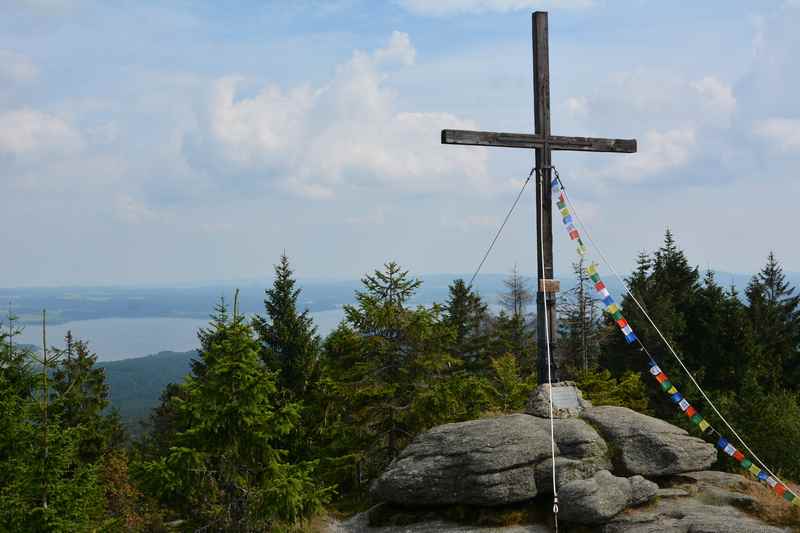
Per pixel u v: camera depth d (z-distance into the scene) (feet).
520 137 64.49
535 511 55.31
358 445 73.41
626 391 106.01
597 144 66.90
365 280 75.77
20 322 61.41
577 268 150.20
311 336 115.75
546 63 65.67
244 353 48.29
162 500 47.98
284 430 49.14
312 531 57.41
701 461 57.72
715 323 158.51
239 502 48.75
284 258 119.85
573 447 56.90
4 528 51.21
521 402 95.09
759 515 54.54
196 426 47.55
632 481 54.34
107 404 129.70
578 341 150.51
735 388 150.51
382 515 58.95
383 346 73.77
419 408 70.49
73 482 54.80
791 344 186.19
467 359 167.22
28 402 56.70
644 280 152.35
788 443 89.61
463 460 55.72
